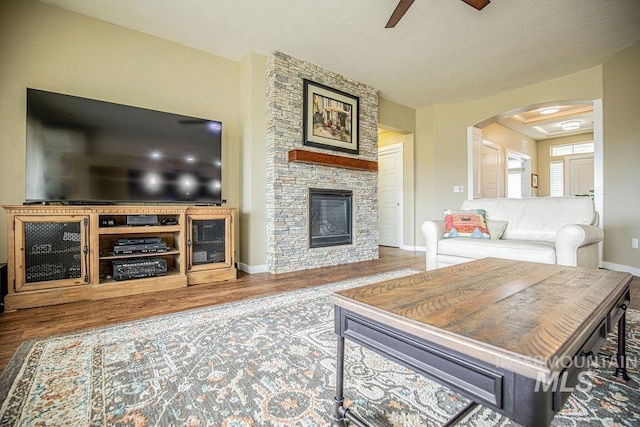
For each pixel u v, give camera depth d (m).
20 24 2.63
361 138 4.52
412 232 5.63
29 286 2.28
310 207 3.92
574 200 2.77
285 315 2.14
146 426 1.05
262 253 3.70
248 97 3.65
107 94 3.01
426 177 5.52
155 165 2.95
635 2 2.74
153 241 2.87
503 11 2.86
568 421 1.06
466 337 0.73
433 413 1.12
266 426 1.05
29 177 2.39
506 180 6.80
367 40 3.36
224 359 1.52
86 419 1.08
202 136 3.24
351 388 1.27
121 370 1.41
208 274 3.11
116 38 3.07
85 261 2.47
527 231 2.91
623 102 3.60
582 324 0.81
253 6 2.79
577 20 3.00
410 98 5.13
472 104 5.17
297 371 1.41
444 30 3.17
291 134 3.74
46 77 2.73
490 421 1.07
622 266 3.62
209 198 3.29
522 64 3.91
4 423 1.06
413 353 0.83
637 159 3.45
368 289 1.16
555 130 7.24
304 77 3.86
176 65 3.42
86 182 2.60
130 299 2.51
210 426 1.05
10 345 1.66
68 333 1.82
